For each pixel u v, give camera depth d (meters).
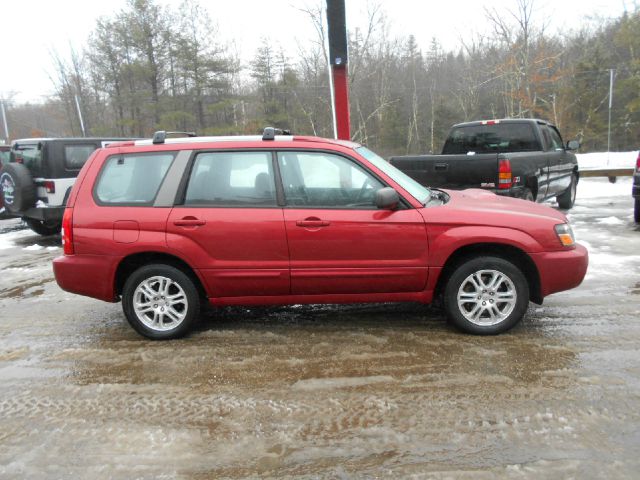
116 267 4.40
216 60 32.94
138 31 31.59
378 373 3.74
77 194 4.48
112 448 2.94
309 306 5.32
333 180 4.37
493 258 4.29
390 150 42.81
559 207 11.37
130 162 4.50
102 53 34.09
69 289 4.50
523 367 3.74
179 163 4.43
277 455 2.83
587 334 4.32
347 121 7.70
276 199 4.36
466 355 3.99
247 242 4.31
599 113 43.06
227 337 4.55
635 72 38.44
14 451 2.95
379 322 4.79
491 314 4.35
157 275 4.45
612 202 12.26
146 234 4.35
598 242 7.73
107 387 3.69
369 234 4.27
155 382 3.74
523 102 29.66
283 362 3.99
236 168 4.41
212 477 2.66
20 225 12.72
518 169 7.56
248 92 34.88
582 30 43.25
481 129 9.49
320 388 3.55
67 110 37.94
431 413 3.18
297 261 4.32
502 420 3.08
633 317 4.68
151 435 3.06
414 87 42.12
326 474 2.66
